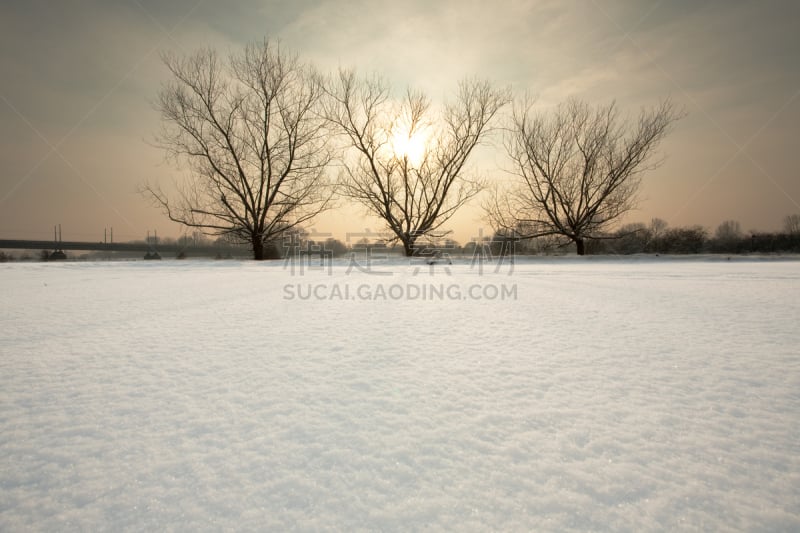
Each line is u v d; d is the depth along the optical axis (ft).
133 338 8.95
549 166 62.64
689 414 4.93
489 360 7.25
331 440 4.33
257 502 3.34
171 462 3.91
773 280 23.50
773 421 4.72
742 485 3.52
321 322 11.00
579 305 13.97
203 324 10.67
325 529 3.04
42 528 3.02
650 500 3.34
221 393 5.66
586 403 5.28
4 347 8.10
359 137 59.77
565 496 3.41
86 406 5.20
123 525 3.08
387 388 5.87
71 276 27.94
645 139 58.90
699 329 9.77
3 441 4.29
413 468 3.81
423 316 11.96
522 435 4.43
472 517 3.17
